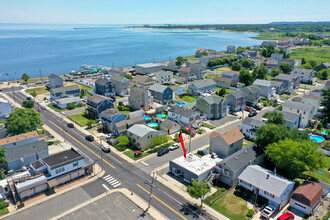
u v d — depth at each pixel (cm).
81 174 5356
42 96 11338
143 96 9375
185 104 9862
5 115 8725
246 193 4778
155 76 14388
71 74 16150
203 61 19962
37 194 4759
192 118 8088
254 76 13850
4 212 4247
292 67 17400
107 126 7675
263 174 4825
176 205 4488
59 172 5031
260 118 8938
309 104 8369
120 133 6944
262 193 4644
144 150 6538
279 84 12006
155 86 10844
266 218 4125
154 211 4312
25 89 12444
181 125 8038
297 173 5000
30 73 17562
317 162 4800
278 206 4381
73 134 7450
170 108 8894
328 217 4134
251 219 4138
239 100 9631
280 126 6025
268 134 5822
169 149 6550
